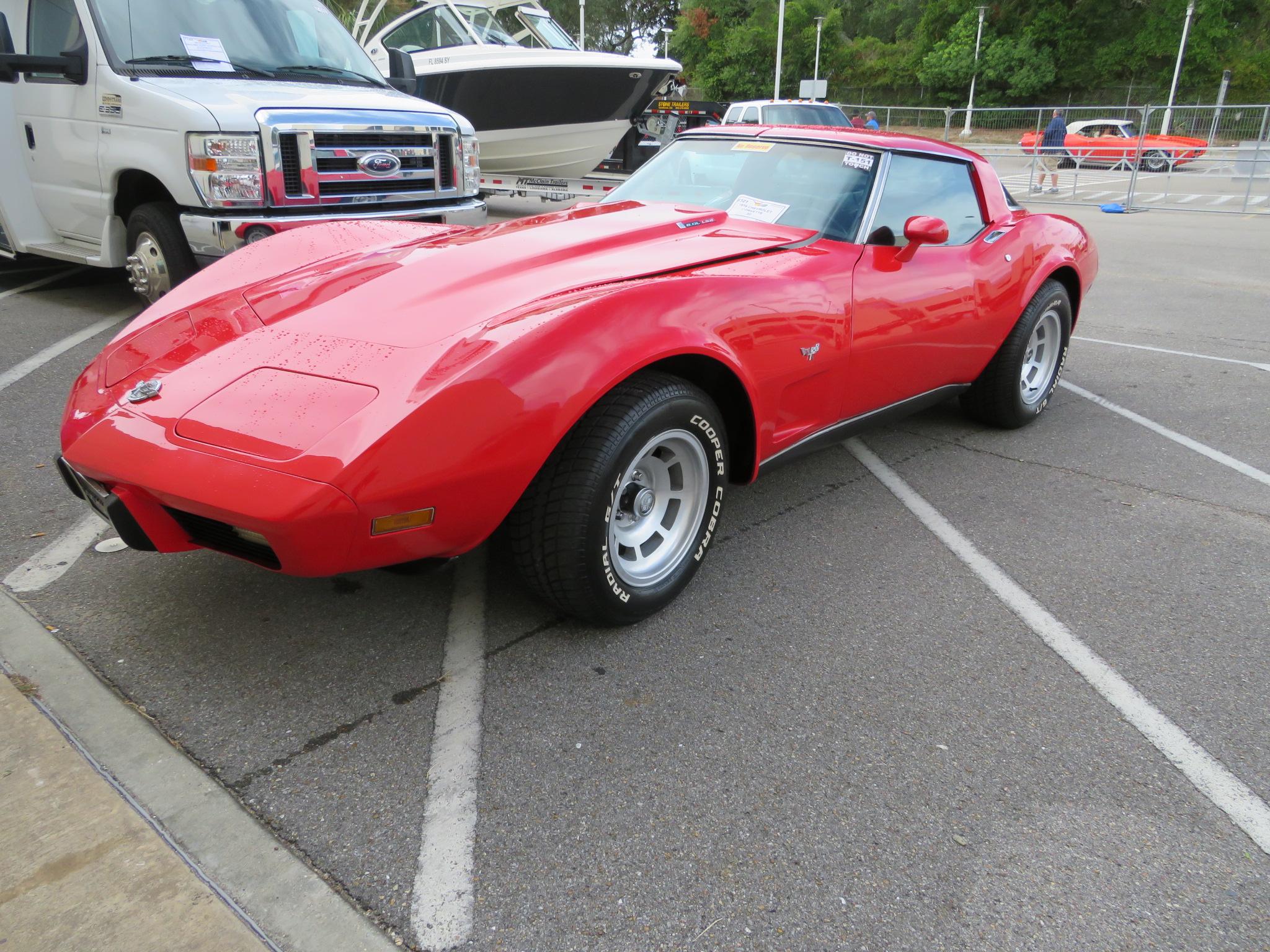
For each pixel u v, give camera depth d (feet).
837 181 10.32
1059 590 8.92
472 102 31.48
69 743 6.13
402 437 5.93
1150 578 9.20
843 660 7.60
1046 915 5.13
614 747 6.40
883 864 5.45
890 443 13.29
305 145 15.56
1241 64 148.87
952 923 5.05
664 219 9.81
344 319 7.23
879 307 9.68
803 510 10.72
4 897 4.90
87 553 8.79
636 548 7.80
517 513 7.00
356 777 5.99
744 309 7.98
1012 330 12.56
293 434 6.04
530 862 5.36
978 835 5.71
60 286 20.94
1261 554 9.76
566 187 31.76
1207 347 19.31
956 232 11.50
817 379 9.09
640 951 4.79
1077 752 6.54
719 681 7.23
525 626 7.91
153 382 6.97
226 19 17.75
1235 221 45.29
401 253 8.85
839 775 6.20
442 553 6.60
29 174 18.13
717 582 8.89
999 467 12.31
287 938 4.78
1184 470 12.25
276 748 6.24
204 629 7.63
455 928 4.89
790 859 5.46
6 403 12.66
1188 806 6.04
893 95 177.68
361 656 7.35
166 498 6.12
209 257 15.17
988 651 7.82
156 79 15.64
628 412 6.95
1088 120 87.66
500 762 6.20
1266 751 6.63
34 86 17.02
